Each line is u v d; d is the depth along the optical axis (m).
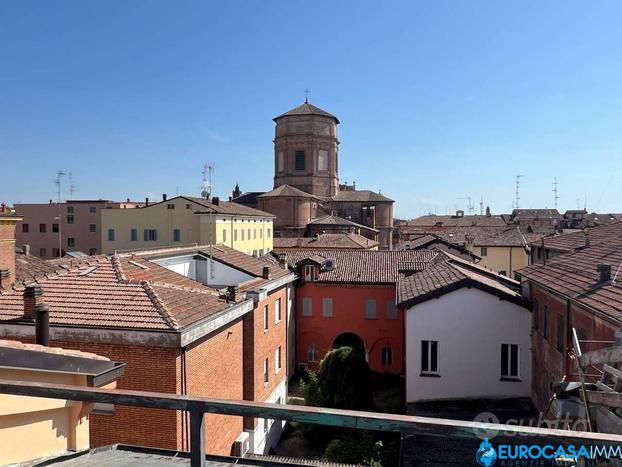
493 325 21.84
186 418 13.87
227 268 25.78
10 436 4.80
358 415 2.78
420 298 22.31
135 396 3.12
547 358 18.80
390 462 19.70
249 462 3.79
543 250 31.95
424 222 104.19
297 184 74.19
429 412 20.64
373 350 36.44
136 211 54.62
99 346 13.88
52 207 76.75
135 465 3.81
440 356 22.22
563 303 16.80
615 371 8.45
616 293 13.91
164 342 13.45
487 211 125.62
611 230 25.12
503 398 21.73
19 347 5.67
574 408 9.47
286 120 74.19
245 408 2.93
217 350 16.89
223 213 53.16
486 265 57.94
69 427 5.53
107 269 17.75
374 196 79.00
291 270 36.97
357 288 36.50
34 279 17.47
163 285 17.20
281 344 28.19
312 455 22.72
